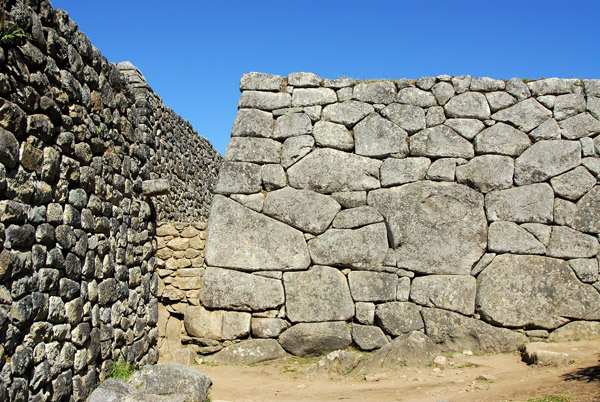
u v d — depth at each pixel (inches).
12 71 143.7
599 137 294.8
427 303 285.7
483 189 294.4
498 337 279.6
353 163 299.4
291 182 299.3
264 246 293.4
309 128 303.9
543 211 289.9
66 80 173.0
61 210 167.5
